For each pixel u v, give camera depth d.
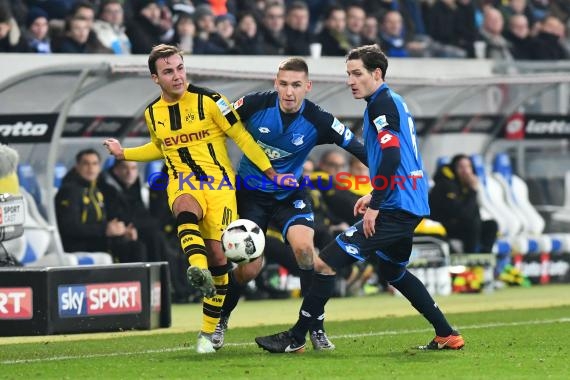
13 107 29.25
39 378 16.39
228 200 18.97
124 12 35.03
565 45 46.03
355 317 27.81
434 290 35.31
